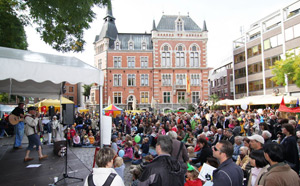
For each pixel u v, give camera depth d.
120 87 38.91
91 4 6.82
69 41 9.90
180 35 39.66
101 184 2.33
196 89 39.22
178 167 2.62
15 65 4.99
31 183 5.28
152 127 12.91
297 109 12.09
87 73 6.20
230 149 2.78
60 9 6.43
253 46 36.59
